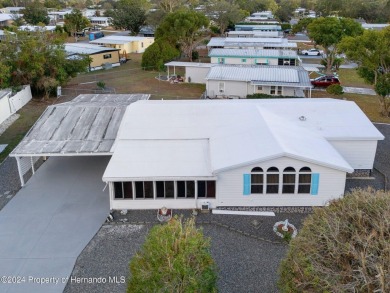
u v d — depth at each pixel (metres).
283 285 10.59
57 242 15.93
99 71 48.78
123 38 62.41
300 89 35.78
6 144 26.33
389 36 29.72
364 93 38.22
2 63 34.00
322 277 8.91
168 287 10.06
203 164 18.30
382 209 9.64
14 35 36.75
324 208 10.88
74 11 79.56
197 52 57.44
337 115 22.55
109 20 89.88
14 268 14.49
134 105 23.95
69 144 20.34
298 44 69.19
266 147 17.95
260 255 15.09
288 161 17.38
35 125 22.36
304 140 19.47
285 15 101.44
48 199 19.25
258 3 118.62
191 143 20.00
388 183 20.53
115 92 38.59
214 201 18.22
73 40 72.31
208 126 21.45
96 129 21.91
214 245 15.65
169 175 17.50
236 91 36.78
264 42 55.66
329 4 90.88
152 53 47.94
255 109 22.66
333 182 17.81
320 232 9.69
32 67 35.34
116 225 17.08
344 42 32.94
